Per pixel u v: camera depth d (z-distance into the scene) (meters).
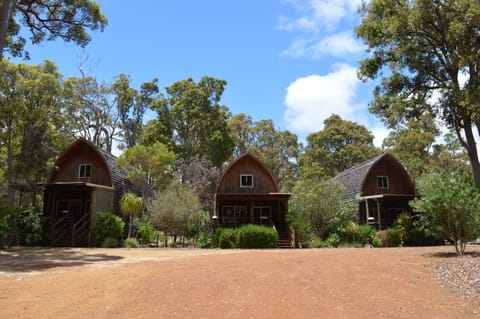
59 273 10.82
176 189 28.86
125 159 29.94
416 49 22.28
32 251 19.41
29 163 26.12
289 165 57.94
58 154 31.64
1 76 25.50
